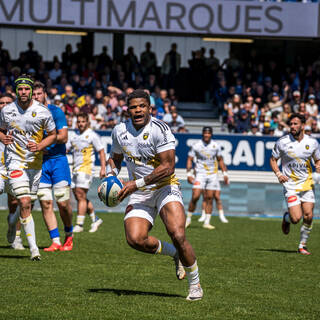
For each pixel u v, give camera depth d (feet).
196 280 52.65
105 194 53.11
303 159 87.45
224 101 224.74
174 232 50.49
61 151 81.00
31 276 61.16
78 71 229.25
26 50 251.60
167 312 47.42
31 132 69.77
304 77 234.79
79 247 85.92
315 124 188.85
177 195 52.11
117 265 70.85
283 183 89.56
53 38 253.03
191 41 258.16
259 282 63.57
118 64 232.53
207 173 124.36
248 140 161.48
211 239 103.50
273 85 236.43
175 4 202.80
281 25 206.69
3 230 102.53
